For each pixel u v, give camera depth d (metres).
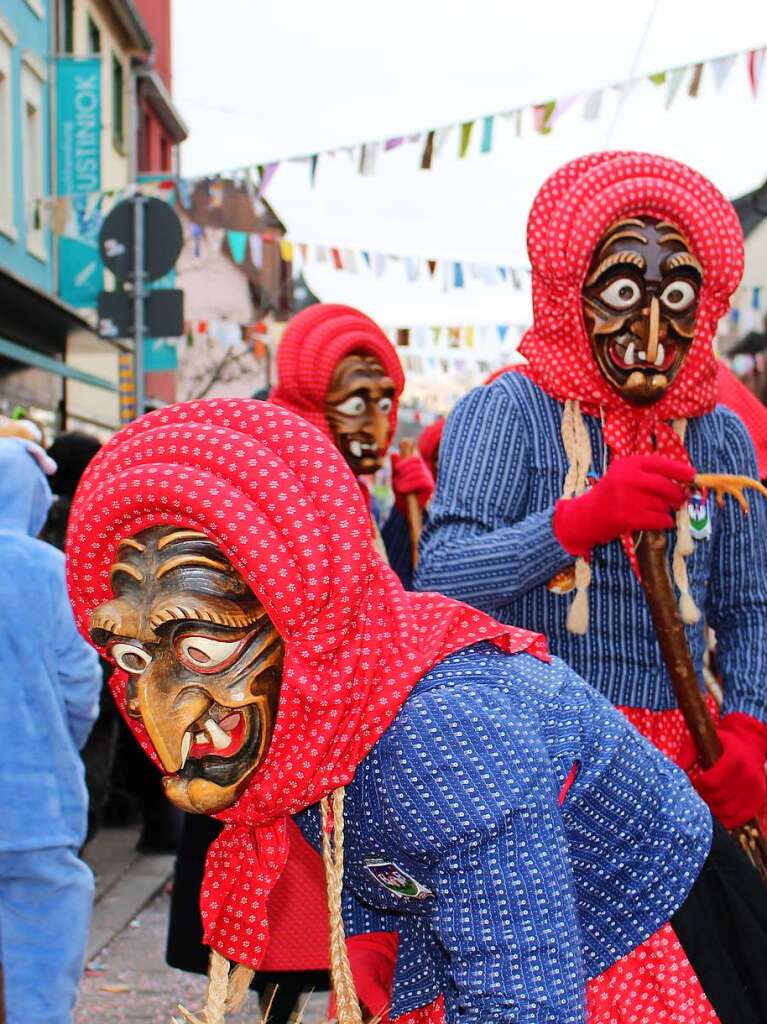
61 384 16.55
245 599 1.49
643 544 2.42
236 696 1.48
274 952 3.05
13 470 3.36
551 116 5.92
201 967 3.31
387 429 4.46
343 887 1.91
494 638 1.72
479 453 2.57
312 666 1.51
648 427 2.61
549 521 2.42
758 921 1.82
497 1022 1.50
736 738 2.48
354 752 1.55
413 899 1.71
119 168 21.00
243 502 1.47
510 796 1.52
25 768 3.09
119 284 6.33
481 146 6.11
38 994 3.05
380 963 1.97
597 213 2.50
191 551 1.48
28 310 14.00
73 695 3.24
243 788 1.52
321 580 1.47
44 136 16.12
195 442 1.51
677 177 2.61
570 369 2.57
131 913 5.12
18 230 15.01
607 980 1.77
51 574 3.22
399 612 1.60
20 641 3.12
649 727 2.50
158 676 1.48
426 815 1.52
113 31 20.66
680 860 1.78
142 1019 3.97
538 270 2.60
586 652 2.49
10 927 3.07
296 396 4.39
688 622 2.50
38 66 15.86
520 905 1.51
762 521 2.69
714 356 2.65
